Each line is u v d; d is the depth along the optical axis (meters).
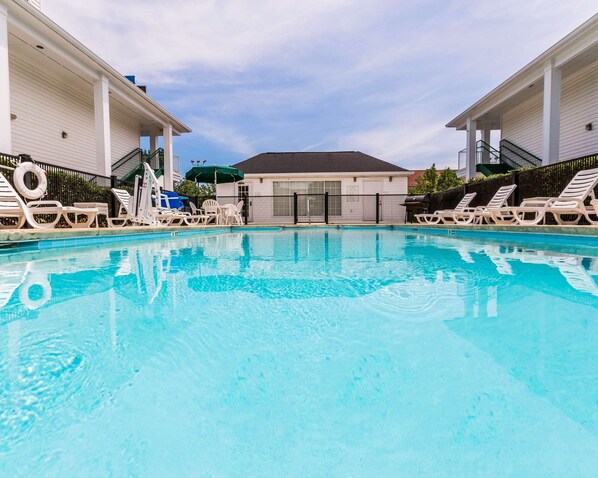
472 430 0.90
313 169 19.67
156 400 1.05
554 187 7.65
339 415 0.97
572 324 1.68
